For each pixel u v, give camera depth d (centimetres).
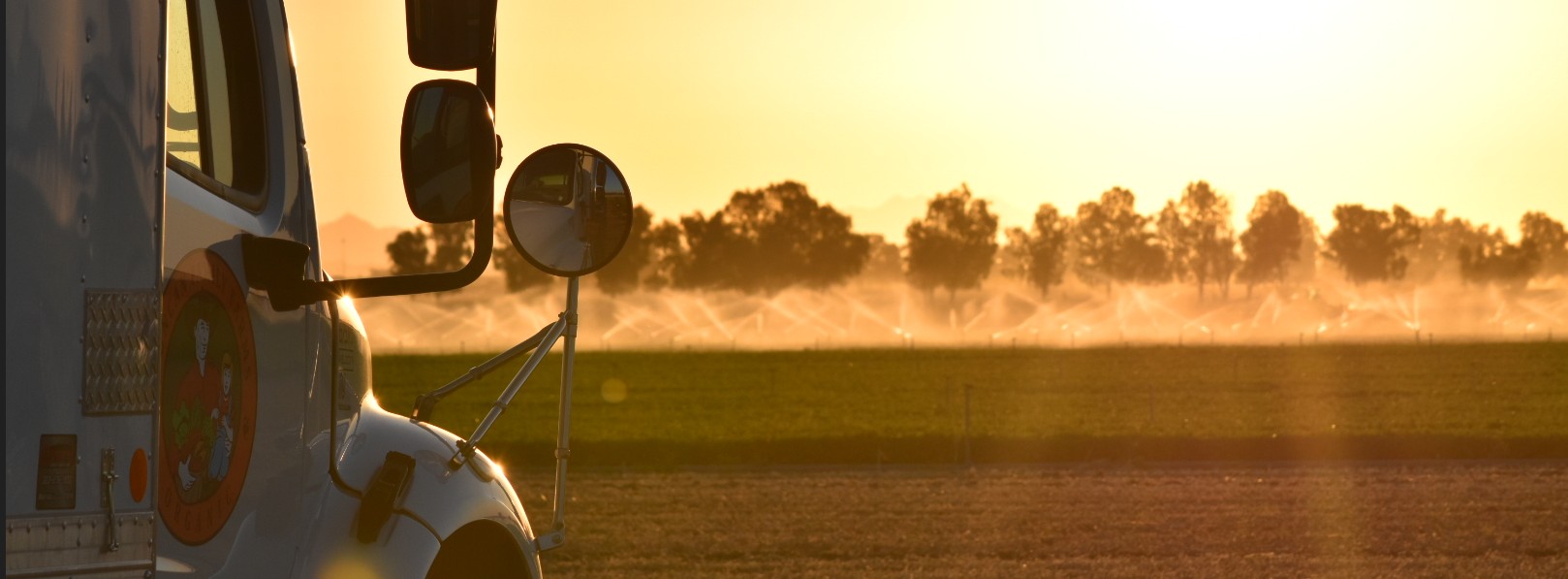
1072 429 6194
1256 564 2589
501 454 5188
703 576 2514
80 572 461
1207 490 3866
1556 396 8125
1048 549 2819
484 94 629
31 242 440
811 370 12288
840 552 2803
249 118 644
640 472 4616
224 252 587
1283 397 8269
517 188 710
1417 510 3394
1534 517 3259
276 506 616
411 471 702
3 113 430
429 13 613
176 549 537
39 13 445
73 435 456
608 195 730
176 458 537
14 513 434
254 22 654
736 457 5169
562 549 2850
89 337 462
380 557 668
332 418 673
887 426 6681
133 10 487
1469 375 10169
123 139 480
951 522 3259
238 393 587
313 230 681
